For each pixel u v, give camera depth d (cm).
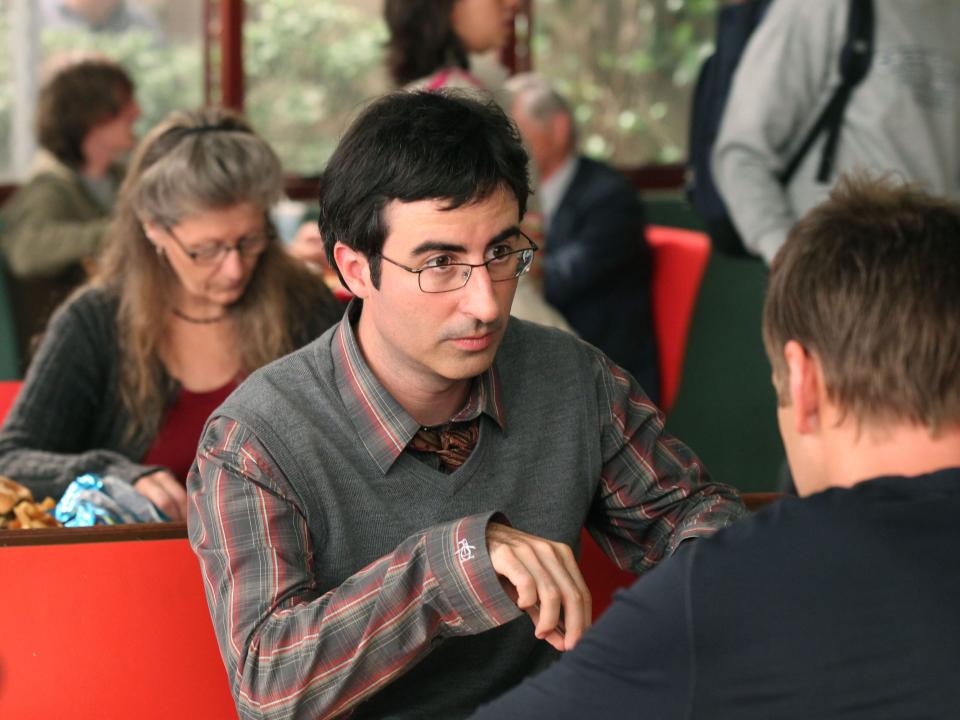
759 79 305
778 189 308
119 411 230
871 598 101
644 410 161
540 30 454
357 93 445
